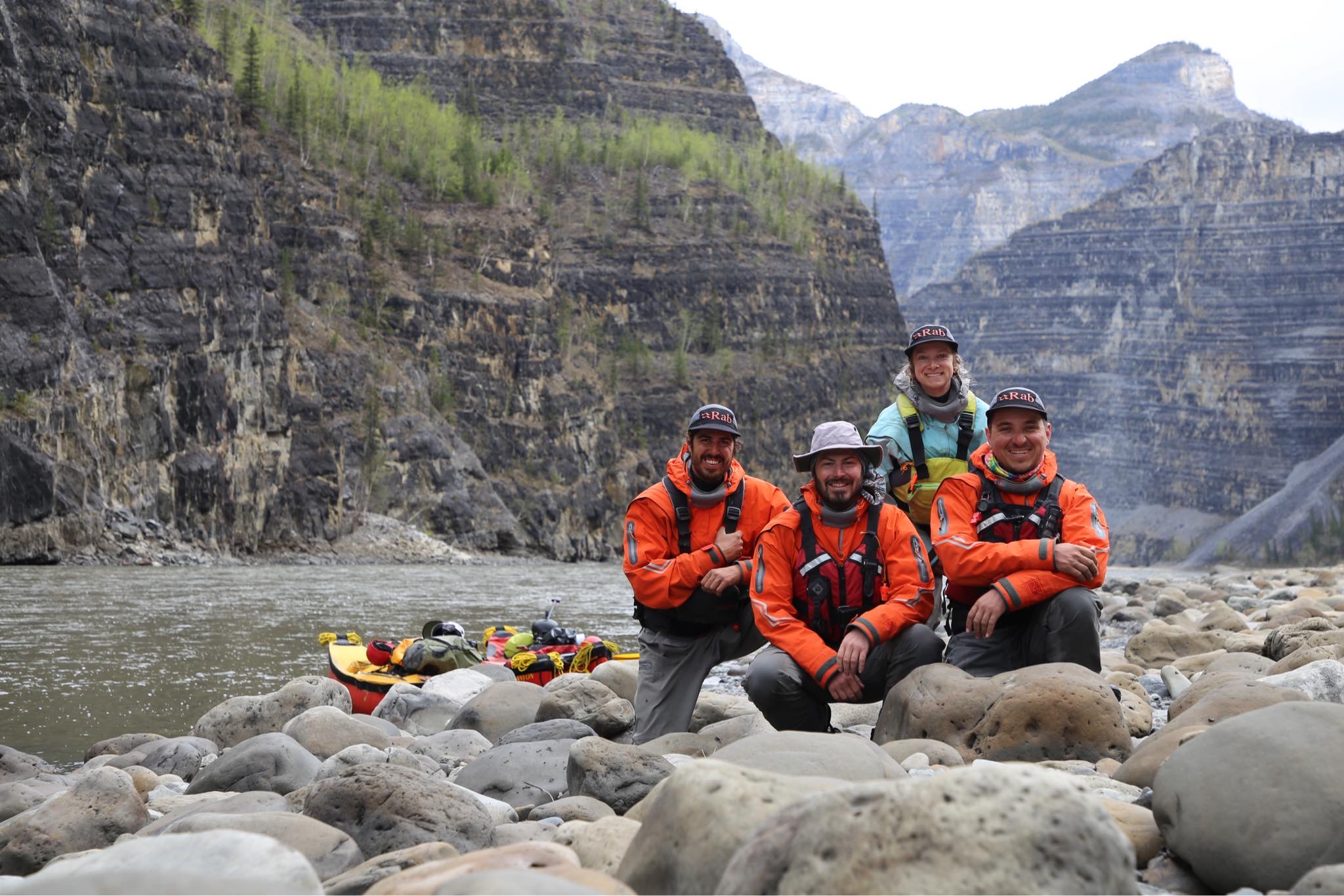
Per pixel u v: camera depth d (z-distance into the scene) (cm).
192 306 5681
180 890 347
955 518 773
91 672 1730
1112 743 661
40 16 5016
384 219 9462
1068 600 741
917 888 331
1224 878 440
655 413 13062
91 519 4772
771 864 358
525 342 9888
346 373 7588
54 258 4938
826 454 758
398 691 1126
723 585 802
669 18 19288
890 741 711
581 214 14125
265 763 695
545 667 1271
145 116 5606
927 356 852
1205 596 2286
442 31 16088
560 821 568
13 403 4531
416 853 461
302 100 9269
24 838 590
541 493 9625
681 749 757
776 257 15338
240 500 5966
